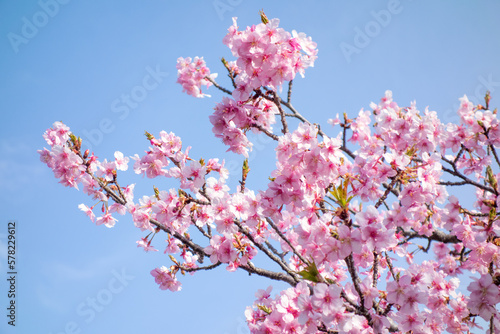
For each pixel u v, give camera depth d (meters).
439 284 4.44
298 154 3.35
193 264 5.12
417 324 3.54
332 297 2.96
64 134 5.41
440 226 4.38
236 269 4.37
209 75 5.18
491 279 3.65
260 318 4.48
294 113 4.87
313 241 3.27
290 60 3.66
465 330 4.40
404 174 3.72
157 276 4.93
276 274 4.54
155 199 4.62
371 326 3.28
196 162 4.18
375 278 3.62
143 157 4.67
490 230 3.91
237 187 4.52
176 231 4.88
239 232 4.49
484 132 4.91
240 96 3.93
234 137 4.11
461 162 5.58
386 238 2.92
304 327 3.23
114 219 5.27
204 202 4.25
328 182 3.54
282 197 3.49
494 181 4.07
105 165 5.20
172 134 4.80
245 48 3.57
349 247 2.97
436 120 4.99
